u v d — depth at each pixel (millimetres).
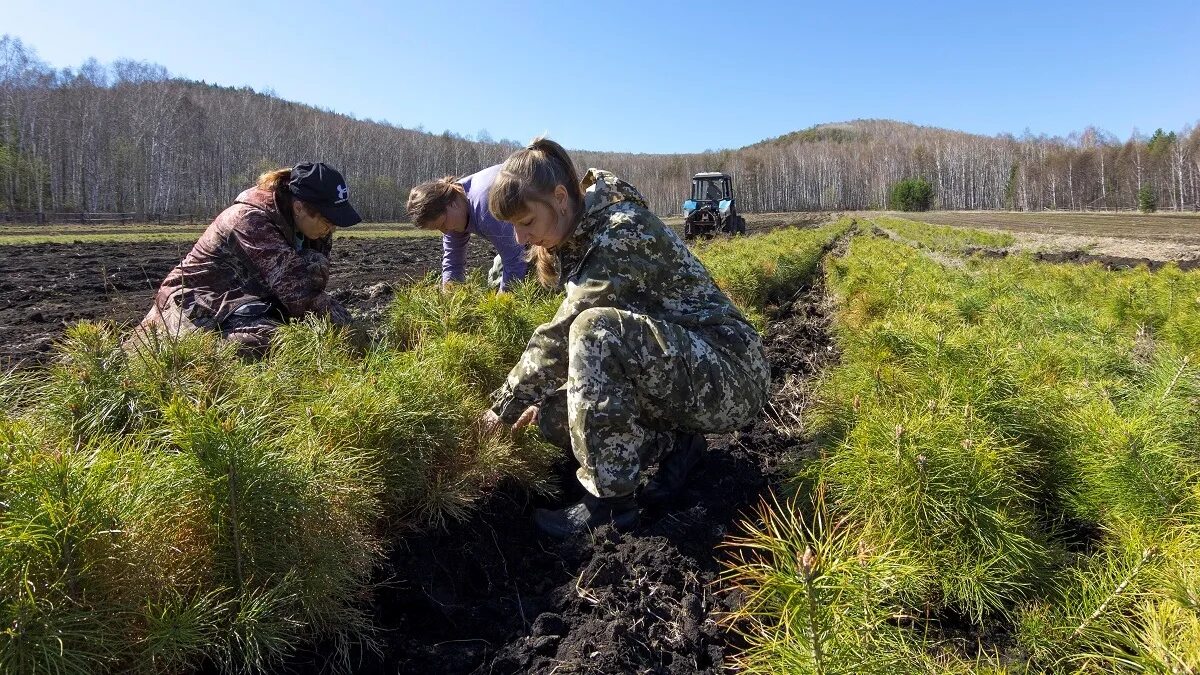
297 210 4184
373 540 2504
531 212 2873
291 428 2572
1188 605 1644
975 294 6137
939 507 2410
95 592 1694
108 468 1768
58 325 6543
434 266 14852
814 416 3857
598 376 2754
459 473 2973
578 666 2178
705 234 24672
